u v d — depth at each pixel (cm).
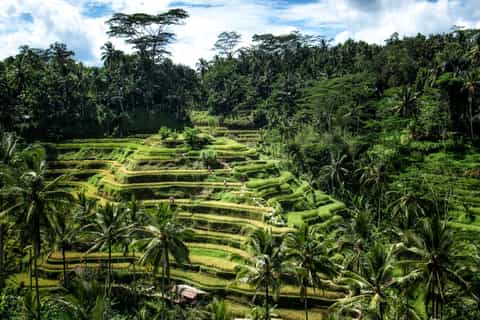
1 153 6469
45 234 5975
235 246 8188
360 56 17638
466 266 4388
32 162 5141
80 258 7669
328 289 6806
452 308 5228
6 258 7225
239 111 17262
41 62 14888
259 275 4816
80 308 4356
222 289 6875
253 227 8519
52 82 13850
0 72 13200
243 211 9131
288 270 4847
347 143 12494
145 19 15650
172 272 7406
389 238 7669
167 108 16225
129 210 6794
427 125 12338
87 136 13600
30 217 4675
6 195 4822
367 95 14400
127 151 12150
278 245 5338
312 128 13762
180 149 11756
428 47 17312
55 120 13612
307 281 5747
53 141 12838
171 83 17175
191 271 7450
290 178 11319
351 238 6538
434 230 4247
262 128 16075
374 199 10738
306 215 9244
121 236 6156
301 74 18100
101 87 14962
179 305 6481
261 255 4869
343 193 11450
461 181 10238
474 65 13675
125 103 15512
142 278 7256
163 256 5147
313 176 12462
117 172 11050
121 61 15975
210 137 13000
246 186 10225
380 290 4388
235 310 6462
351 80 13600
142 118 15162
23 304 5734
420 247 4312
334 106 13912
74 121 13900
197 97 18150
